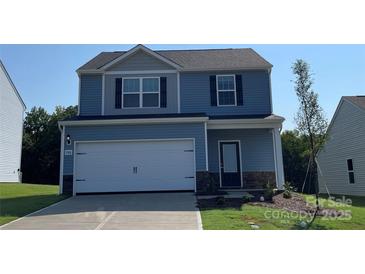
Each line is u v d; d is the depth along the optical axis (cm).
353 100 2219
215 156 1775
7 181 2758
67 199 1362
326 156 2542
